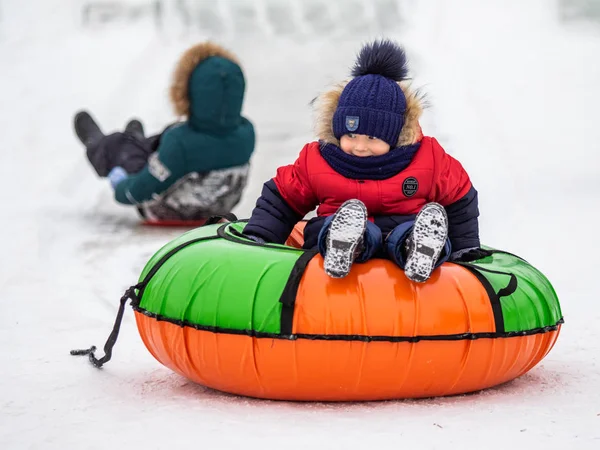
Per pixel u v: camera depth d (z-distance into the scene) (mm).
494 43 20188
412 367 4340
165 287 4645
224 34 21281
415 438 3957
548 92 17109
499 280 4582
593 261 8789
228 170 10531
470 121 15164
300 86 17094
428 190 4949
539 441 3922
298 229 5832
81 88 17719
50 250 9344
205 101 10141
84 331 6461
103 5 22594
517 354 4559
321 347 4250
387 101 4824
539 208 11320
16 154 14641
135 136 11172
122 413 4469
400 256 4406
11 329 6504
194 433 4070
